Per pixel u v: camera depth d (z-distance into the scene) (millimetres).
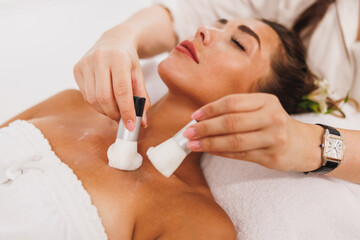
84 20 1507
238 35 777
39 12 1476
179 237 590
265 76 819
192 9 1193
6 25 1386
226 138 486
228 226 634
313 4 1019
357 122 866
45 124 741
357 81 951
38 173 595
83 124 789
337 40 978
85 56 678
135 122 587
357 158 635
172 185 690
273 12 1126
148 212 620
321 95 890
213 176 804
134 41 868
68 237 546
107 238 563
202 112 506
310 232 642
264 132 484
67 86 1230
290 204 669
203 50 752
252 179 741
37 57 1288
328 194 670
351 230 641
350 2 967
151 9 1152
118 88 585
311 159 601
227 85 759
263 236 651
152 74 1249
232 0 1163
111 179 628
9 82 1180
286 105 884
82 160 655
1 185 604
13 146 647
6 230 540
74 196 576
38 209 555
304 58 925
